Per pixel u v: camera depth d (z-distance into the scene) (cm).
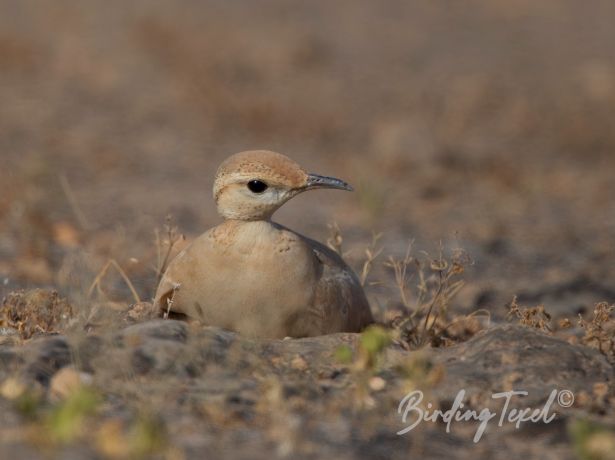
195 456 693
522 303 1362
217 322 948
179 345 849
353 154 2284
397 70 3048
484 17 3684
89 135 2328
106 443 682
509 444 767
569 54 3262
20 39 2988
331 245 1167
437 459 731
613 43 3384
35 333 972
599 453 708
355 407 791
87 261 1247
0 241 1509
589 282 1476
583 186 2144
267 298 929
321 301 948
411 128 2317
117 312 1032
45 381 806
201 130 2433
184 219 1755
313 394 809
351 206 1933
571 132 2516
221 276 930
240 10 3562
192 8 3531
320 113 2556
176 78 2777
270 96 2688
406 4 3828
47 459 672
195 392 795
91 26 3241
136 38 3100
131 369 813
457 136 2481
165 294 966
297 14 3594
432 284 1383
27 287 1275
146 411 731
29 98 2594
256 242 933
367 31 3450
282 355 877
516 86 2936
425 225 1823
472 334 1098
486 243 1706
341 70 3006
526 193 2092
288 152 2305
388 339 837
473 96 2784
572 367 856
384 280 1425
